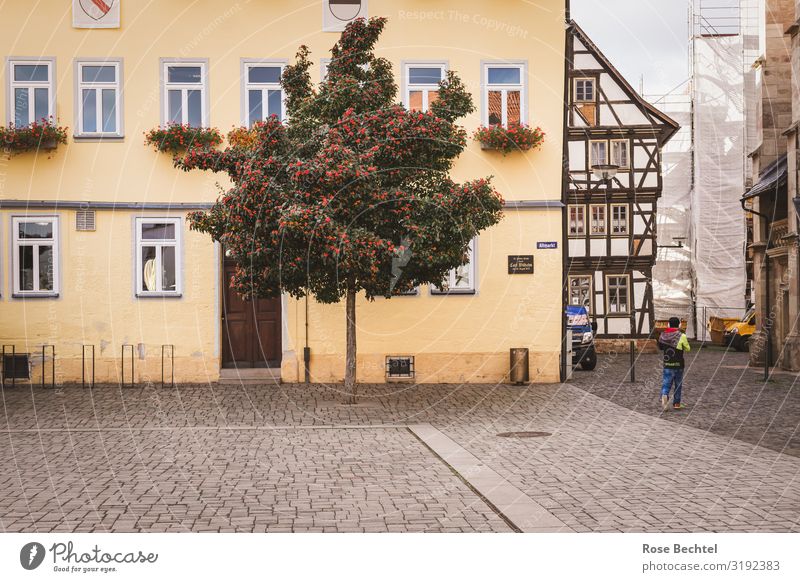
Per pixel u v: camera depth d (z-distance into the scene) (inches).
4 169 777.6
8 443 461.1
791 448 446.0
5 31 781.9
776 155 1061.8
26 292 775.1
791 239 921.5
